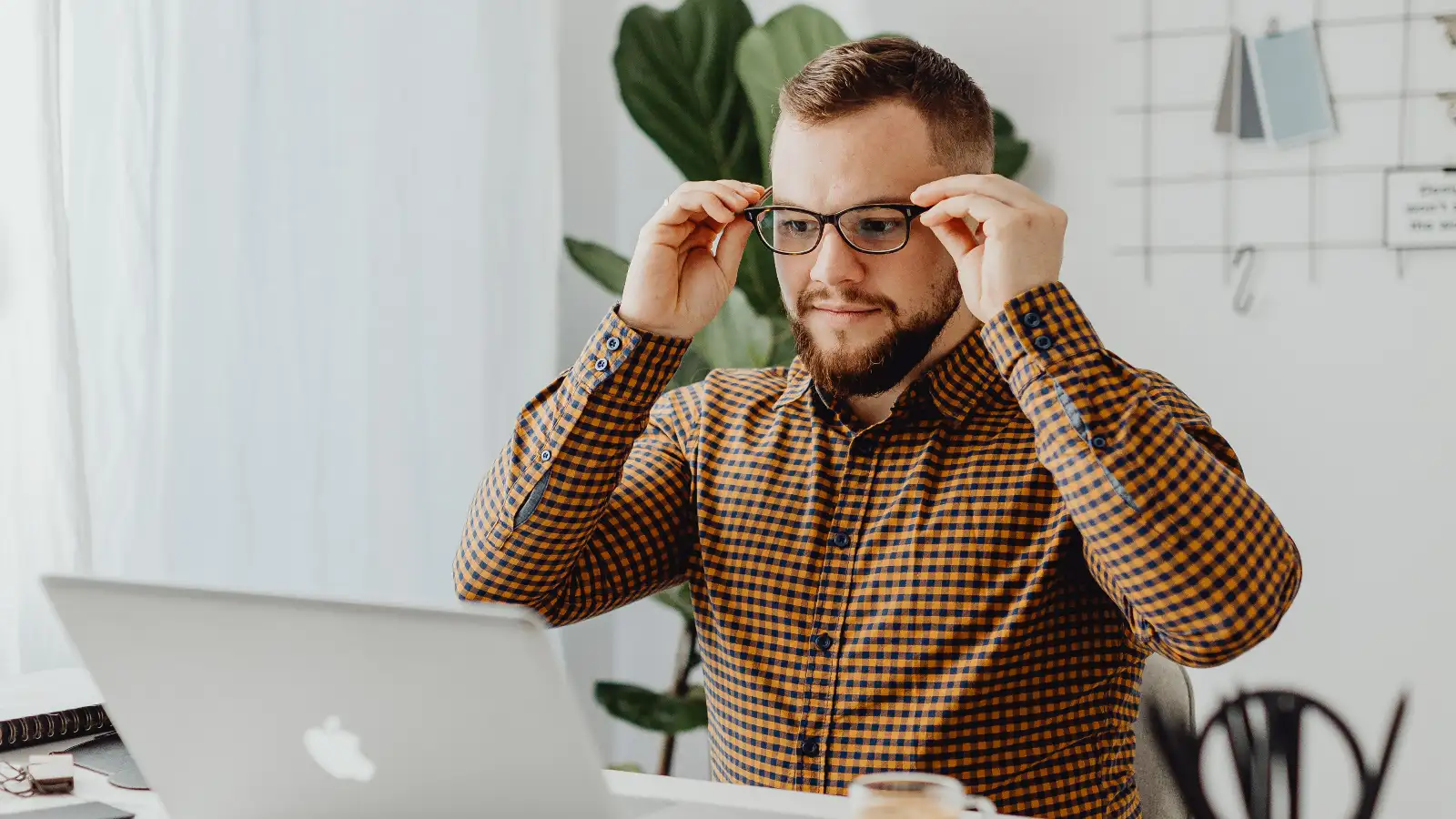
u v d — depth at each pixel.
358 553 2.15
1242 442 2.29
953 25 2.40
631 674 2.68
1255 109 2.25
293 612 0.76
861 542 1.16
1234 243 2.27
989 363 1.16
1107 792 1.11
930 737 1.08
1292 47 2.22
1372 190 2.20
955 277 1.14
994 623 1.10
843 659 1.13
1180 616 0.98
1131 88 2.31
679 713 2.16
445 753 0.77
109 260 1.82
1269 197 2.25
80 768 1.02
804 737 1.13
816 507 1.18
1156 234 2.31
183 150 1.90
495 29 2.36
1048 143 2.36
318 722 0.79
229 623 0.77
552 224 2.45
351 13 2.12
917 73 1.14
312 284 2.07
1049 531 1.11
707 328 2.12
